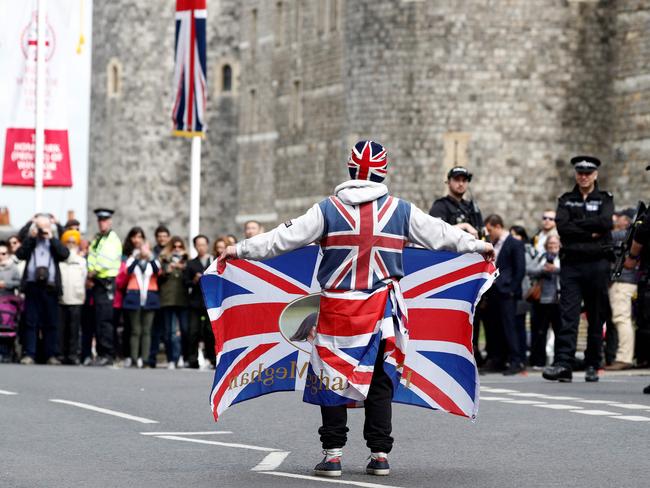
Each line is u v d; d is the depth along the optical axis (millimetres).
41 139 92312
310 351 31609
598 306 54312
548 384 53688
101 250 74312
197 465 31500
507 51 129375
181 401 46531
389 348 29750
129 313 73750
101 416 41719
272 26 176125
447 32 130625
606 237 53531
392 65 132875
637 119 125250
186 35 80625
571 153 129125
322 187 159875
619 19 127438
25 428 38594
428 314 31844
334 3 158250
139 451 33875
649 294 49688
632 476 29500
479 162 129875
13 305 77188
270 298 31656
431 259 31797
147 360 74312
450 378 31891
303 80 164125
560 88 129000
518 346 63812
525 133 129250
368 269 29891
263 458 32656
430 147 131500
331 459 29828
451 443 35250
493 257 31359
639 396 47719
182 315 73375
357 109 135375
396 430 38062
